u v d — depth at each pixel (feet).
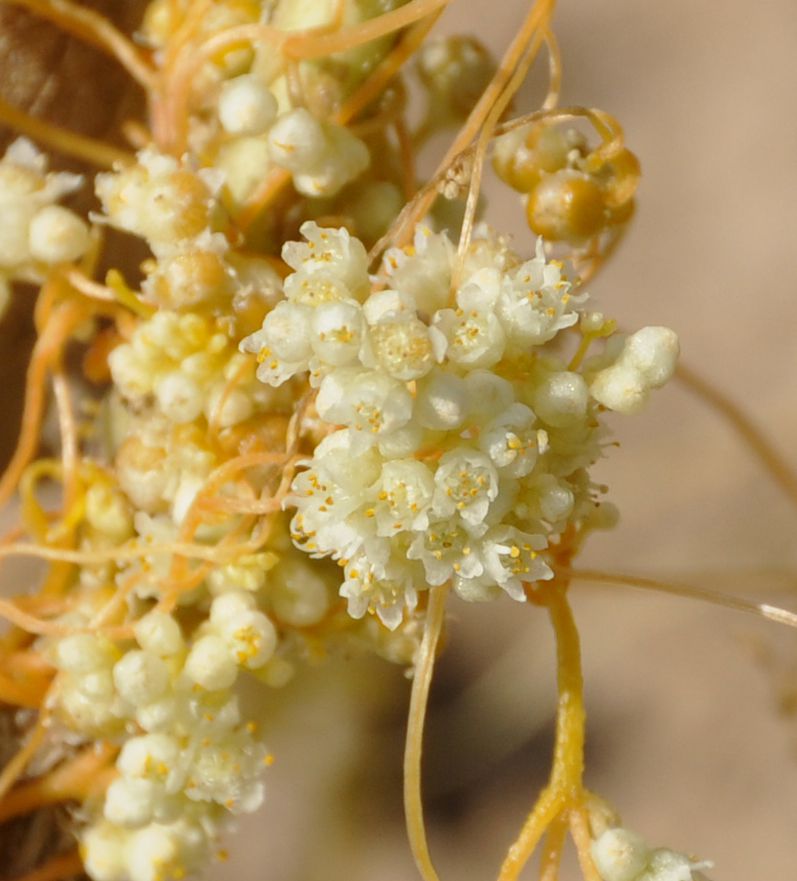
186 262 0.41
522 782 0.73
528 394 0.39
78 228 0.42
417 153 0.44
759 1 0.85
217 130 0.43
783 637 0.73
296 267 0.39
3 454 0.47
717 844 0.72
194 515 0.41
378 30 0.41
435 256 0.40
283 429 0.42
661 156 0.83
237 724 0.42
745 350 0.79
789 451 0.75
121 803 0.41
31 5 0.43
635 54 0.85
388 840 0.72
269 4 0.43
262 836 0.72
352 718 0.68
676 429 0.76
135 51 0.44
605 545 0.75
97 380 0.44
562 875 0.69
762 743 0.73
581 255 0.43
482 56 0.44
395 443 0.38
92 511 0.43
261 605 0.42
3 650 0.43
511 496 0.39
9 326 0.45
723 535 0.74
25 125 0.43
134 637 0.41
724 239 0.82
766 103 0.83
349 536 0.39
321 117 0.42
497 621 0.74
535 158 0.42
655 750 0.74
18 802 0.43
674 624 0.74
